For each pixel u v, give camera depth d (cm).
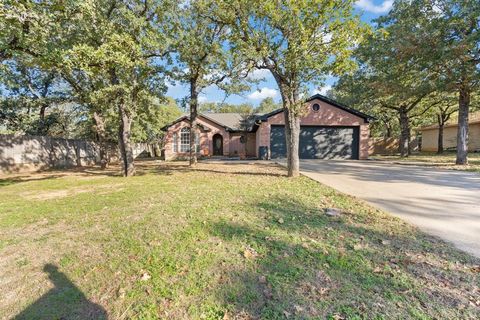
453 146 2475
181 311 202
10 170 1215
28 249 319
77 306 213
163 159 2155
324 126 1739
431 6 1184
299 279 240
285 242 320
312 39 728
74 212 477
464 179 819
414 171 1044
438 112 2175
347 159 1722
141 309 206
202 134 2194
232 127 2406
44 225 408
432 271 250
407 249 298
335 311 196
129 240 335
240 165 1362
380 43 1325
